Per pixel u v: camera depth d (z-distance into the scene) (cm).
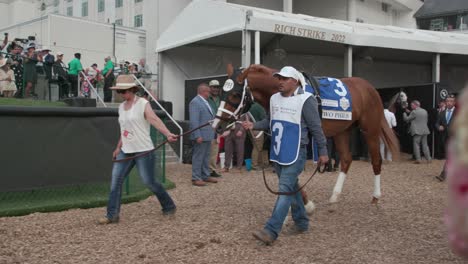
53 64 1362
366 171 1093
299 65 1830
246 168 1092
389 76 2030
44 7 4241
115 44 2583
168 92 1616
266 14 1272
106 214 584
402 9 2908
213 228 541
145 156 554
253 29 1203
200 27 1384
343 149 690
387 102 1564
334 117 607
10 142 616
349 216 610
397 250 467
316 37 1323
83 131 676
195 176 851
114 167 563
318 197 740
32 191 654
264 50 1631
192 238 501
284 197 475
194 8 1410
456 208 118
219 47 1664
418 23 3612
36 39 2442
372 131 675
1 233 517
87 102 1248
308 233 525
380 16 2747
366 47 1588
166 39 1562
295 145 473
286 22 1248
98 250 461
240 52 1722
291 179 476
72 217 595
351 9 2369
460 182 116
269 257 444
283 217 474
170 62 1616
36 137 636
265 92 571
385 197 747
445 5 3503
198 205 673
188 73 1652
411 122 1314
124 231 528
